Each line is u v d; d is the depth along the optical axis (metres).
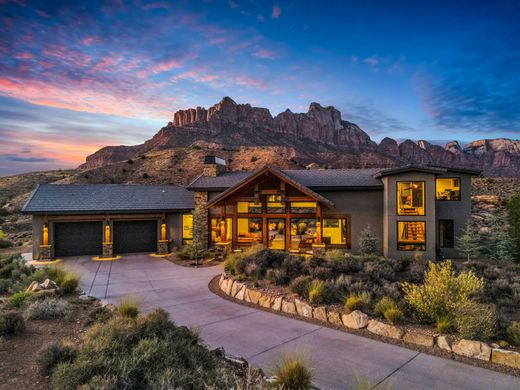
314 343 7.86
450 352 7.40
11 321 6.99
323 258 13.90
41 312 8.09
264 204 20.98
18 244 28.38
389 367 6.66
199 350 5.93
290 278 12.23
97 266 18.20
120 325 6.24
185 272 16.52
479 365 6.80
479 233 23.03
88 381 4.52
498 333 7.63
